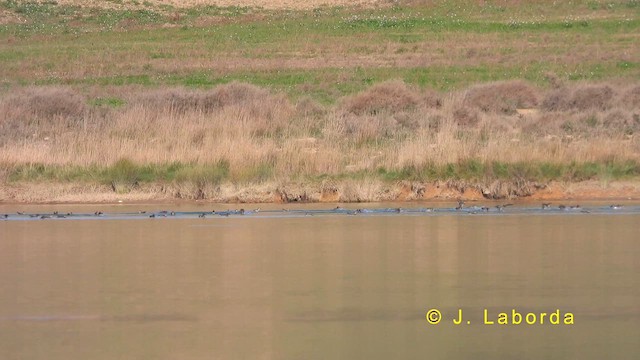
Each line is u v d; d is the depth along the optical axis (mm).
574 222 48969
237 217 50812
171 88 87812
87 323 33500
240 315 34250
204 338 32031
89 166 57344
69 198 55406
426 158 56406
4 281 38406
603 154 57656
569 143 60375
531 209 52250
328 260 41469
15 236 46688
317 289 37125
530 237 45500
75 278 38875
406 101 78812
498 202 54594
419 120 69375
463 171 55844
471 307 34969
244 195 54844
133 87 97062
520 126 69188
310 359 30250
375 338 32031
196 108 75938
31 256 42531
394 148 59062
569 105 80688
